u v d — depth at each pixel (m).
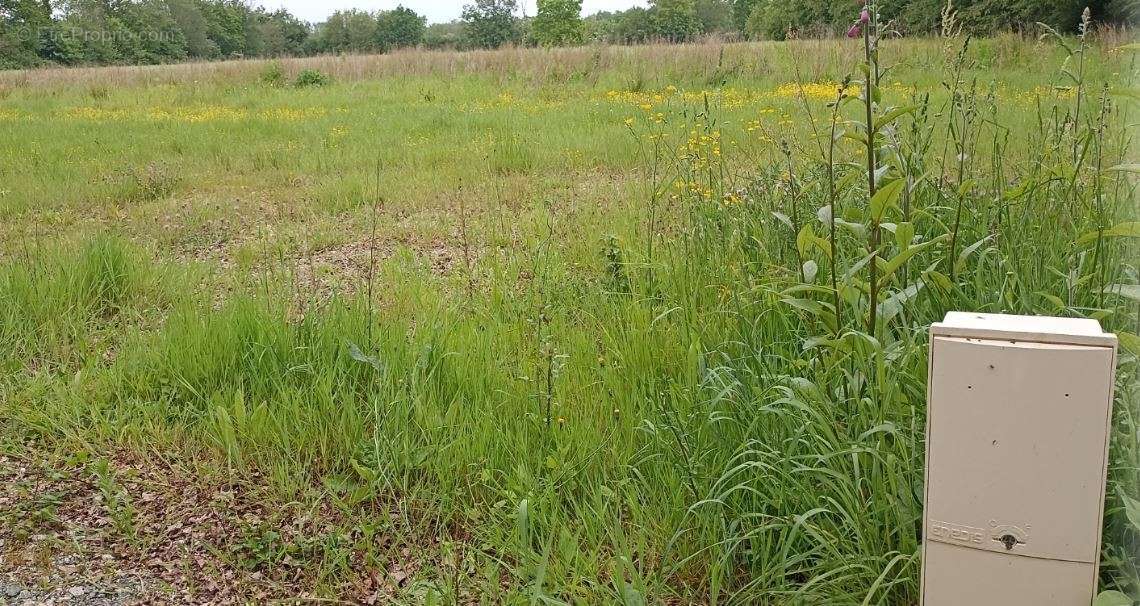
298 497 3.30
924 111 3.75
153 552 3.06
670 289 4.40
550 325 4.25
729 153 7.73
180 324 4.50
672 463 2.96
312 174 9.53
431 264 5.91
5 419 3.99
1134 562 2.23
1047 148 4.15
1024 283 3.14
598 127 11.30
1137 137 3.93
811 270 2.89
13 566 3.00
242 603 2.79
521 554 2.76
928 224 3.70
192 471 3.53
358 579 2.86
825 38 18.00
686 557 2.73
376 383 3.86
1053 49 9.12
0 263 5.56
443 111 14.33
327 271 5.56
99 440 3.74
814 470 2.58
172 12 68.62
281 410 3.67
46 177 9.26
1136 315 2.79
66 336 4.74
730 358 3.29
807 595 2.50
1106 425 1.74
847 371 2.80
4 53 49.12
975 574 1.89
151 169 9.13
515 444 3.30
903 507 2.52
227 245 6.71
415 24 93.81
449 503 3.13
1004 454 1.82
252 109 17.23
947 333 1.83
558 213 6.75
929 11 13.41
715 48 19.03
